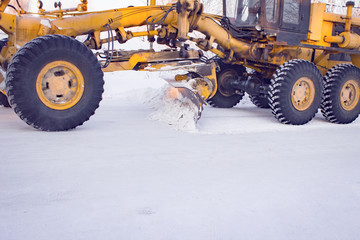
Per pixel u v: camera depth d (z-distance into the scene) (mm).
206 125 5281
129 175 2715
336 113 6355
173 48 6125
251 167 3100
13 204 2082
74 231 1776
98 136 4098
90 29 5184
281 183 2688
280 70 5867
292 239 1807
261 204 2244
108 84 9211
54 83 4262
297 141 4402
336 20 6855
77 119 4398
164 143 3877
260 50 6441
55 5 5648
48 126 4230
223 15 6926
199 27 5984
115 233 1772
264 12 5957
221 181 2666
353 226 1990
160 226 1868
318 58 6934
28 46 4082
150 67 5391
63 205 2092
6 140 3713
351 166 3309
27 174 2643
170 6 5668
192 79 5301
